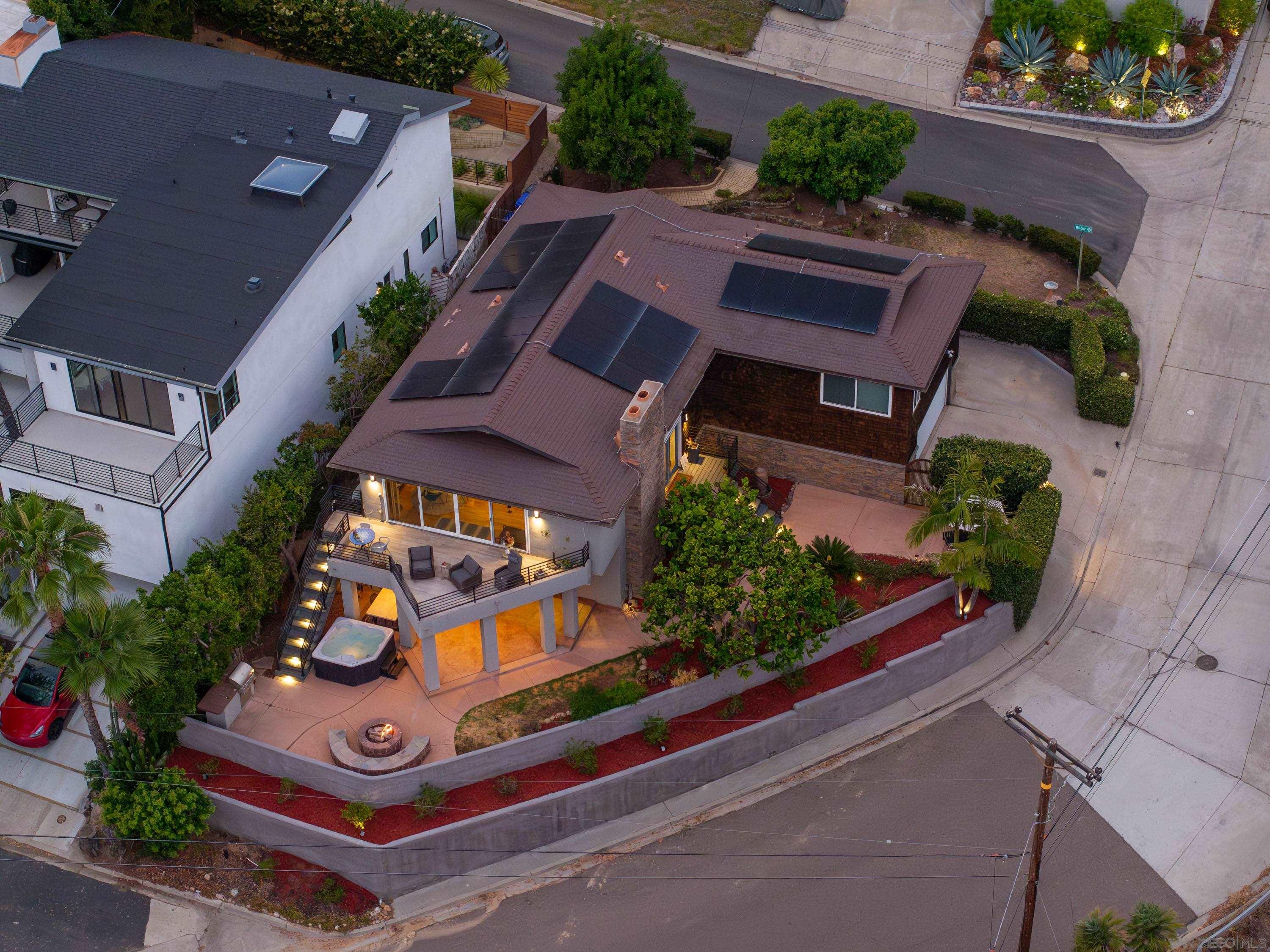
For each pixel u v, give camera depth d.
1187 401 50.53
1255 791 39.81
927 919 37.38
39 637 43.41
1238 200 58.62
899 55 65.62
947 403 50.56
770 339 44.41
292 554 43.75
